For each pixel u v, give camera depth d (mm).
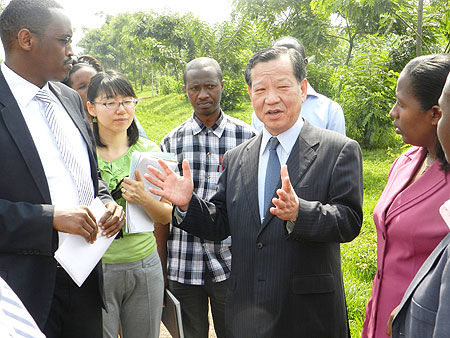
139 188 2418
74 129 2318
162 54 31859
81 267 2023
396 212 2000
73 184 2170
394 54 11805
